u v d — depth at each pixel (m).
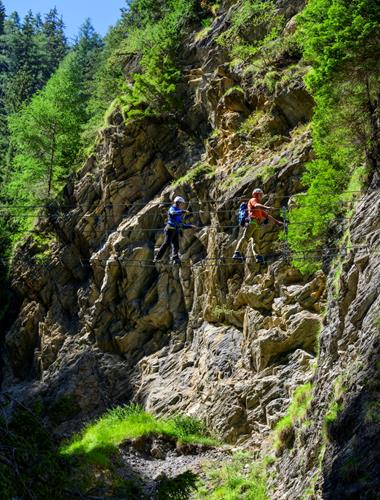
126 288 29.55
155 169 31.11
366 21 15.88
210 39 31.80
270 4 29.17
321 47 17.16
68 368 30.47
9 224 40.31
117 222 31.67
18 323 35.12
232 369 23.30
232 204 24.53
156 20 39.62
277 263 22.41
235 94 27.64
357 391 13.09
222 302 25.06
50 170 38.50
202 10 33.78
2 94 74.12
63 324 32.91
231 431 21.73
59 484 9.25
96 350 30.19
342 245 16.94
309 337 20.92
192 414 23.86
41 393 30.67
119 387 28.62
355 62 16.20
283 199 23.03
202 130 30.48
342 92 17.03
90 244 32.53
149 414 25.38
